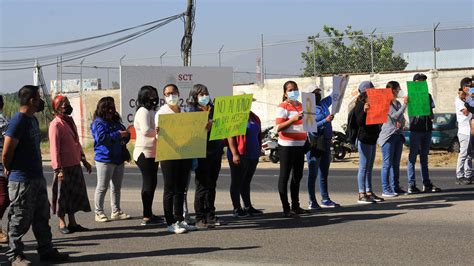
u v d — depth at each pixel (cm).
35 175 750
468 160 1372
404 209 1066
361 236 869
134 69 2636
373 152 1152
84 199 963
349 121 1146
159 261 765
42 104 773
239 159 1005
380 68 3088
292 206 1047
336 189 1395
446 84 2927
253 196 1323
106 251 824
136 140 985
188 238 891
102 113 1023
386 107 1105
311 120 999
